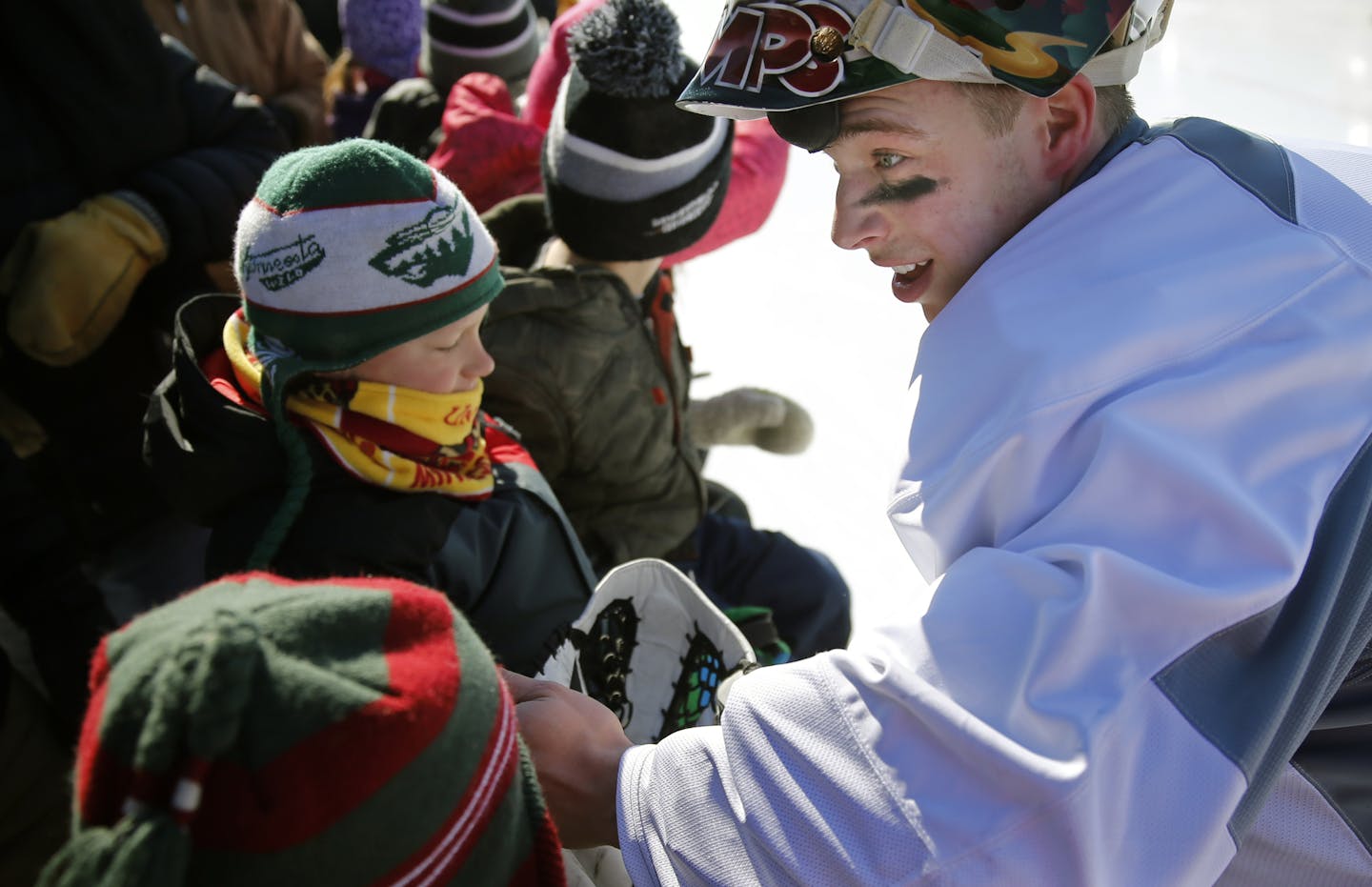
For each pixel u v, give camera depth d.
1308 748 0.90
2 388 1.70
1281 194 0.89
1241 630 0.77
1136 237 0.85
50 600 1.45
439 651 0.60
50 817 1.22
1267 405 0.79
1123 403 0.78
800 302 3.19
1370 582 0.82
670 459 1.57
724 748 0.81
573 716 0.89
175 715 0.49
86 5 1.54
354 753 0.52
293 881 0.52
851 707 0.77
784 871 0.76
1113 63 0.88
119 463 1.79
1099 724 0.71
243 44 2.32
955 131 0.86
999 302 0.85
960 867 0.70
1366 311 0.83
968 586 0.77
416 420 1.07
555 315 1.40
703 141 1.43
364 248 0.97
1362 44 4.07
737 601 1.71
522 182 1.87
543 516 1.23
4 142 1.57
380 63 2.72
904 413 0.93
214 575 1.04
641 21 1.35
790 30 0.84
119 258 1.59
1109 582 0.74
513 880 0.64
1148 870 0.72
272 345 1.04
